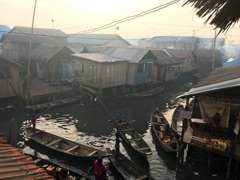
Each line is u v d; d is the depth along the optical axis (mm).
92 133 17000
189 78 47812
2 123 18047
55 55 29125
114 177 11188
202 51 60781
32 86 27328
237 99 11805
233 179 11156
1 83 20734
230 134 12422
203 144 11648
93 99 25812
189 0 3301
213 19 3176
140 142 14227
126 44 50281
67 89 26344
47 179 5125
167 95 32062
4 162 5695
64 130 17375
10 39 33031
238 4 2941
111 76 26500
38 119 19469
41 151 13656
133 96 28047
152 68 31781
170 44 62531
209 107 12555
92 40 47781
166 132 15766
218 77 16562
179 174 11867
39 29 42844
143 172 10867
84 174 11312
